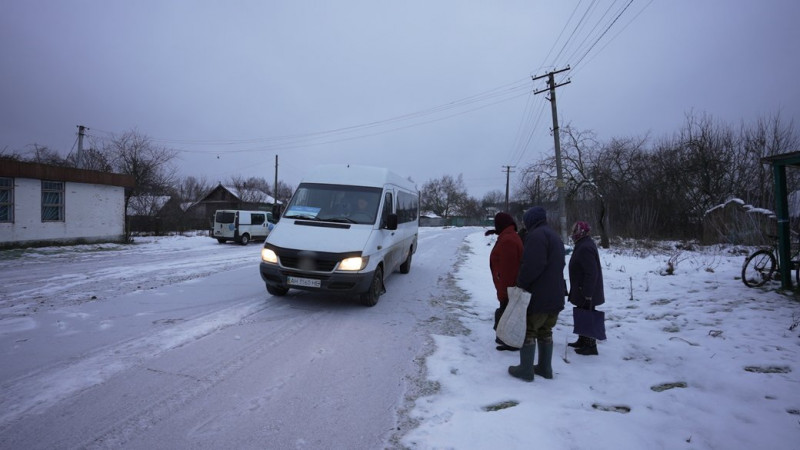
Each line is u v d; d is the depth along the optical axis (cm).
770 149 1884
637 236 2181
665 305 688
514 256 461
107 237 1834
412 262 1293
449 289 853
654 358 455
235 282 840
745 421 316
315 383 372
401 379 387
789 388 365
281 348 460
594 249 464
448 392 362
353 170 804
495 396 354
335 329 538
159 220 2750
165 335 487
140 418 301
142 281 840
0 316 557
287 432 291
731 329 536
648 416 322
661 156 2344
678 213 2208
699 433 298
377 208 728
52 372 374
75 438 273
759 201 1878
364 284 625
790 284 739
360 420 310
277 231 677
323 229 675
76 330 498
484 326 581
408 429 299
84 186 1730
